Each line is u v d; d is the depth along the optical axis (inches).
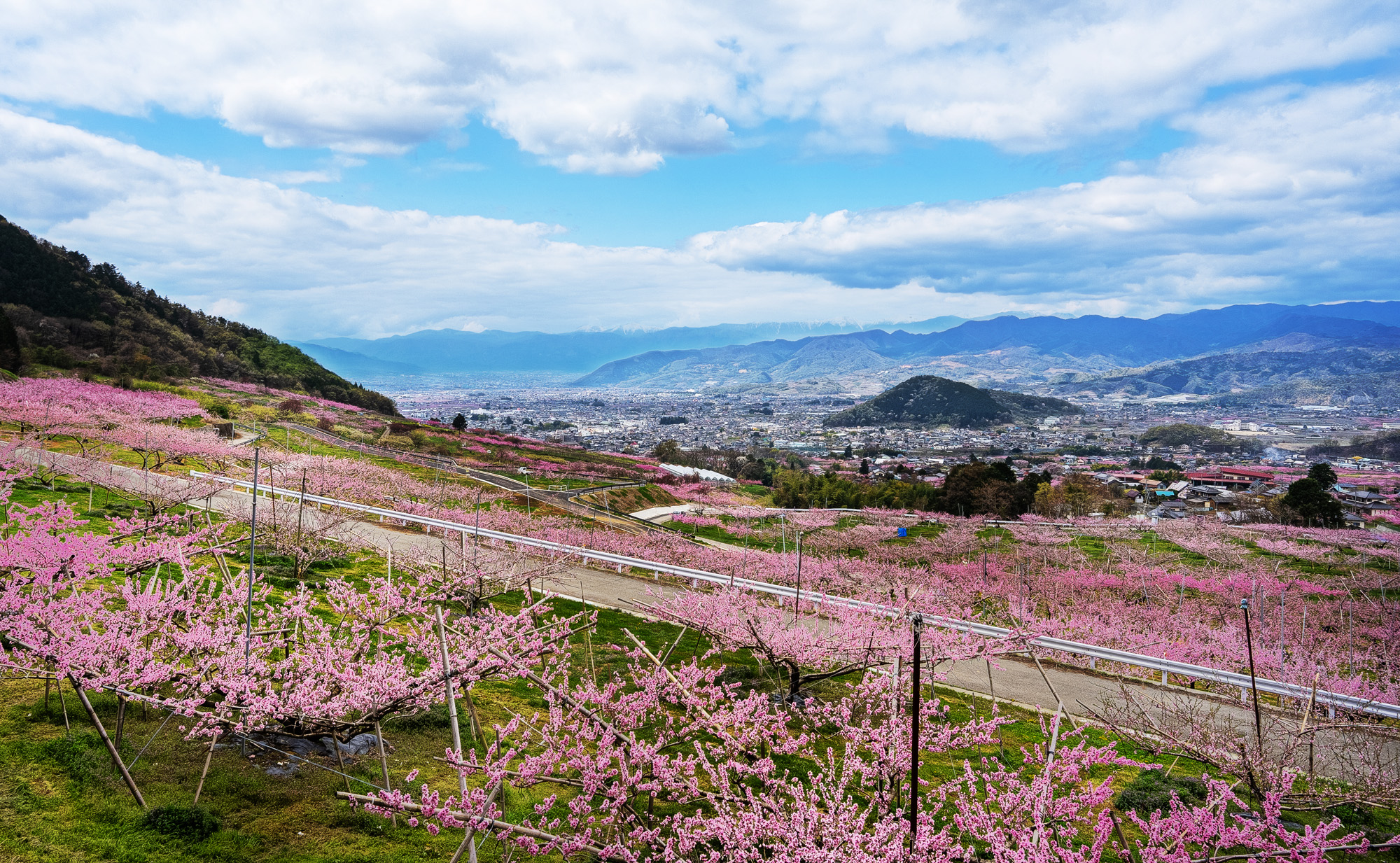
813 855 303.1
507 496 2068.2
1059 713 459.5
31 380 2324.1
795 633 645.9
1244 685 709.9
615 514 2191.2
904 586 1074.1
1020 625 957.2
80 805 354.3
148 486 1084.5
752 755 488.1
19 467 1131.9
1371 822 478.3
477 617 702.5
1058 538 2204.7
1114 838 427.5
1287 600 1327.5
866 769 410.0
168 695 459.5
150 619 468.4
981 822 346.9
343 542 1052.5
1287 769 478.9
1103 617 1130.7
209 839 347.6
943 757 547.5
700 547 1505.9
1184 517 2972.4
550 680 497.7
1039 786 366.3
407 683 407.5
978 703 703.7
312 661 436.1
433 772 440.8
